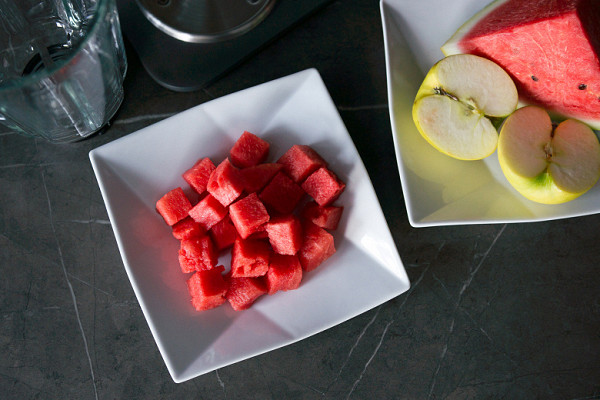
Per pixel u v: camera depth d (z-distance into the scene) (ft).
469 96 1.79
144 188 1.86
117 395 1.84
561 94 1.78
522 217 1.80
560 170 1.76
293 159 1.82
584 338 1.87
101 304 1.87
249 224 1.73
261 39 1.93
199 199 1.90
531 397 1.86
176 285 1.82
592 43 1.66
